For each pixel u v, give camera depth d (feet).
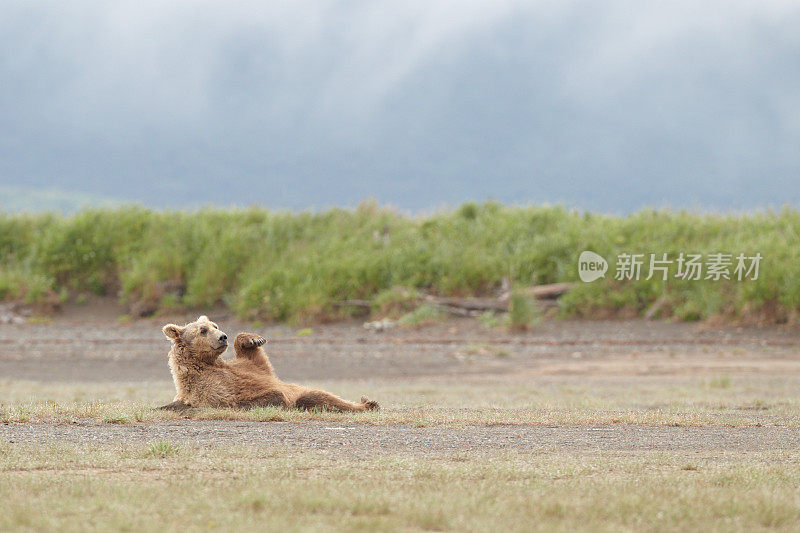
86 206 360.89
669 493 67.46
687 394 165.27
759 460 86.69
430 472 75.51
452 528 58.54
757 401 147.54
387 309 288.30
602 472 78.54
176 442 92.17
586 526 58.44
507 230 325.62
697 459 86.28
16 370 221.66
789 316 261.44
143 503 63.00
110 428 103.04
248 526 57.21
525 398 157.17
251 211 351.67
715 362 220.64
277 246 326.85
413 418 114.11
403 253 312.50
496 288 300.20
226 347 116.16
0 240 338.54
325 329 280.31
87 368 225.35
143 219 341.62
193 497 64.64
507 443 95.66
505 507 63.00
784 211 323.78
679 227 311.47
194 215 350.43
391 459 81.25
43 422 108.88
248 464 79.25
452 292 298.56
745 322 264.52
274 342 258.37
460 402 147.13
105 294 320.29
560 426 111.34
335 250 320.29
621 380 195.83
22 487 68.44
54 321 298.56
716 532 57.98
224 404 115.24
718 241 292.61
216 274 310.04
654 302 282.15
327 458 83.51
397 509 61.93
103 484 69.10
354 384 192.95
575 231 315.17
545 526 57.88
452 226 334.03
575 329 268.82
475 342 253.24
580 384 188.65
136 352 246.88
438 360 231.09
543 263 303.48
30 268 322.34
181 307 304.91
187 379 116.06
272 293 294.66
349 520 58.80
